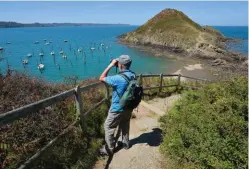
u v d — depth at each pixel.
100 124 6.51
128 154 5.62
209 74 43.66
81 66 51.34
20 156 4.07
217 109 5.93
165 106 10.62
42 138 4.71
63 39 135.50
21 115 3.54
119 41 108.81
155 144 6.22
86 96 7.55
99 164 5.20
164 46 83.31
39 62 55.12
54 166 4.35
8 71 6.05
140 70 46.84
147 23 106.00
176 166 4.83
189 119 5.73
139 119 8.23
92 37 150.50
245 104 5.82
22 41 122.50
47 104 4.23
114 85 4.96
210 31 115.69
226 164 4.17
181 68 49.41
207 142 4.57
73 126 5.20
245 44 95.81
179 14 107.75
